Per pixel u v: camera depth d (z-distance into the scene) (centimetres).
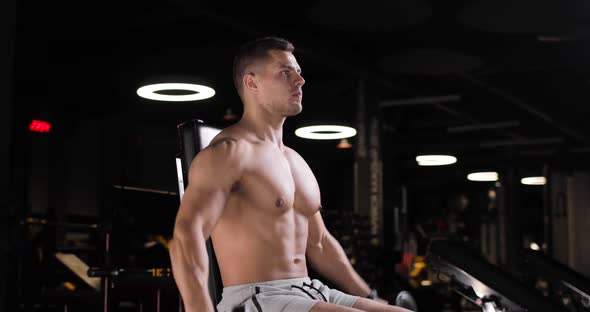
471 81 1141
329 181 1977
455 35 876
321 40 873
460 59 828
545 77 1119
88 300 436
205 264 171
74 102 1131
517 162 1842
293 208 200
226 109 1255
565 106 1330
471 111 1403
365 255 752
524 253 358
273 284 188
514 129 1612
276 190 193
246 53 205
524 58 961
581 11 664
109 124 1353
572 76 1107
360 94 973
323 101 1080
